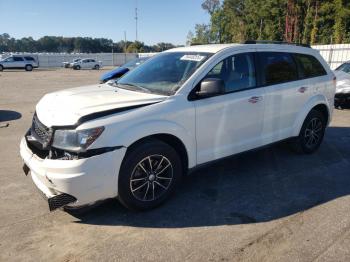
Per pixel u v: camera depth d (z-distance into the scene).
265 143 4.92
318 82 5.61
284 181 4.71
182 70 4.27
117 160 3.42
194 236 3.37
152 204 3.84
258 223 3.61
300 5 42.59
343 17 36.38
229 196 4.25
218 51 4.39
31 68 43.06
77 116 3.37
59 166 3.25
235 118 4.40
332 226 3.55
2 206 3.94
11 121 8.67
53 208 3.32
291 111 5.20
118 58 65.19
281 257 3.03
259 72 4.73
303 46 5.64
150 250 3.13
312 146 5.83
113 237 3.35
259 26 51.62
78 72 39.00
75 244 3.23
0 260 2.99
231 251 3.12
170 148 3.84
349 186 4.57
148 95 3.96
